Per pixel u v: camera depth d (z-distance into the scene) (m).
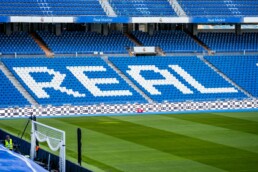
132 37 72.12
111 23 71.50
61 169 29.02
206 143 39.59
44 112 55.03
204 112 57.97
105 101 59.69
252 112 57.84
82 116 54.78
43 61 63.34
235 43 73.25
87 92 60.28
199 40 73.31
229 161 33.78
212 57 69.19
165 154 35.97
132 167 32.47
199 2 74.12
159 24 74.12
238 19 71.25
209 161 33.81
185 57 68.50
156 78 64.31
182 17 69.75
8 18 63.97
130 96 60.81
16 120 51.66
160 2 73.00
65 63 63.78
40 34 69.12
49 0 69.25
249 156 35.12
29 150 33.78
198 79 65.25
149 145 39.03
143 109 58.06
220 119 52.09
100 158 34.91
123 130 45.62
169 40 72.12
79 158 28.70
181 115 55.41
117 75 63.66
